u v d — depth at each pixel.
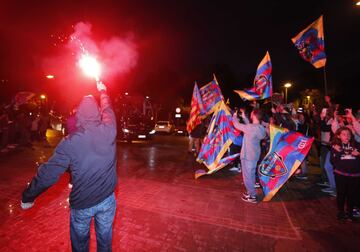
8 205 5.14
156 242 3.97
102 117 2.73
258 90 7.05
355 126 5.19
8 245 3.75
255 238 4.18
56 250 3.66
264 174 5.93
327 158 6.46
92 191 2.48
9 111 13.50
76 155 2.38
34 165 8.52
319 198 6.15
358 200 4.80
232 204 5.62
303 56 7.00
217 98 9.20
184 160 10.51
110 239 2.76
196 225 4.57
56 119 20.20
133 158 10.60
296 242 4.08
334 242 4.10
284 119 7.84
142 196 5.92
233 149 8.75
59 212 4.87
